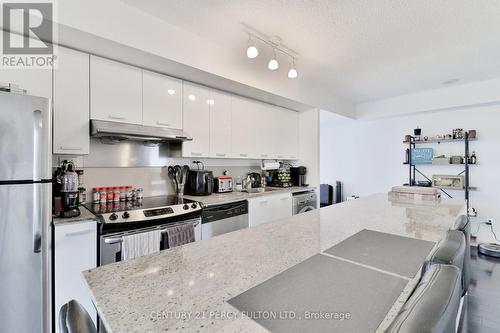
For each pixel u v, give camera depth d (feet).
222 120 9.23
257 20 6.49
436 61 9.03
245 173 11.63
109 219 5.50
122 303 2.14
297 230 4.51
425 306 1.61
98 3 5.49
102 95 6.42
